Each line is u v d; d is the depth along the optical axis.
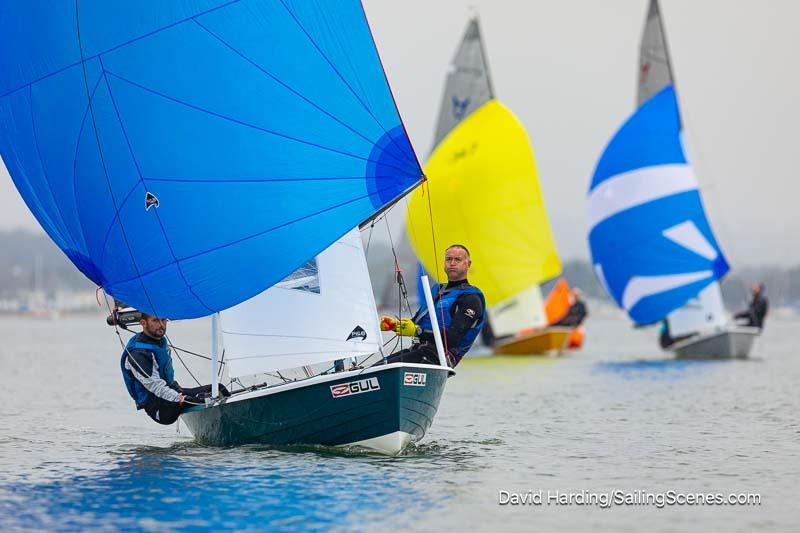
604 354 139.50
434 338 45.12
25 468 42.50
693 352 124.88
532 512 35.31
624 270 125.81
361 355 44.88
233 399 44.78
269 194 43.06
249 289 43.25
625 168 124.50
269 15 43.03
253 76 43.06
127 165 43.31
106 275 44.44
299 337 44.53
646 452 47.53
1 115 45.06
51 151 44.22
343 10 43.28
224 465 42.19
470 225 119.25
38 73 43.81
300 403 43.56
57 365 120.38
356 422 43.28
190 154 43.09
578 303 149.38
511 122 120.62
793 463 44.75
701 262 123.44
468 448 48.16
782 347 177.25
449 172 117.81
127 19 43.06
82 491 37.75
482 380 89.25
